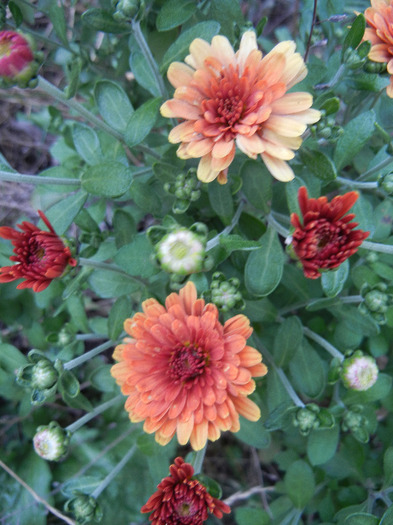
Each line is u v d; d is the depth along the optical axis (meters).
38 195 0.27
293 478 0.20
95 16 0.17
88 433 0.26
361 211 0.20
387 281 0.21
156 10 0.23
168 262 0.15
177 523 0.16
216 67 0.15
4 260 0.24
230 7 0.19
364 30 0.17
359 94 0.22
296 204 0.18
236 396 0.15
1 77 0.15
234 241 0.16
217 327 0.15
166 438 0.15
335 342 0.21
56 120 0.26
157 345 0.15
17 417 0.26
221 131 0.15
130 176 0.18
